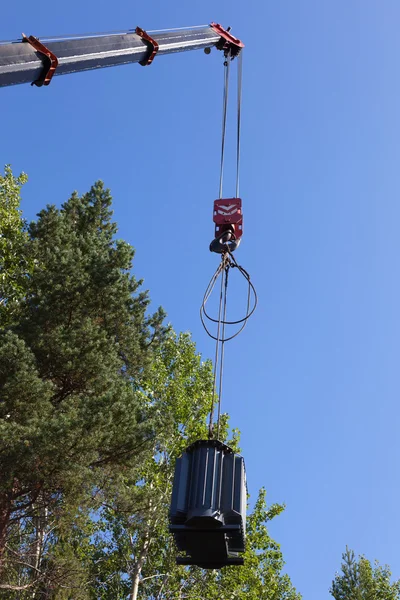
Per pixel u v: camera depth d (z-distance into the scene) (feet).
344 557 114.52
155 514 57.47
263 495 82.69
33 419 48.24
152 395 79.87
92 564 76.28
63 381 56.80
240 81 50.01
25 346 54.90
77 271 60.64
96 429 48.67
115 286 60.29
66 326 59.82
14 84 33.45
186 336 86.17
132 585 69.77
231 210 35.81
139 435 52.85
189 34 48.34
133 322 63.21
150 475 72.13
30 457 46.39
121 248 64.54
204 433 78.07
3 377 51.39
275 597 83.20
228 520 22.17
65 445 47.03
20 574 64.49
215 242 34.68
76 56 36.42
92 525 74.74
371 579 110.83
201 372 84.38
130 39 41.34
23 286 70.13
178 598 71.72
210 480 22.45
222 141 44.37
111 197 79.15
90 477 48.42
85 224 76.95
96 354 55.26
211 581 74.18
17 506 53.11
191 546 22.54
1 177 82.33
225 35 51.29
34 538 68.49
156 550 76.18
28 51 33.63
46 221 70.54
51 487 49.73
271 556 79.97
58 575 61.00
